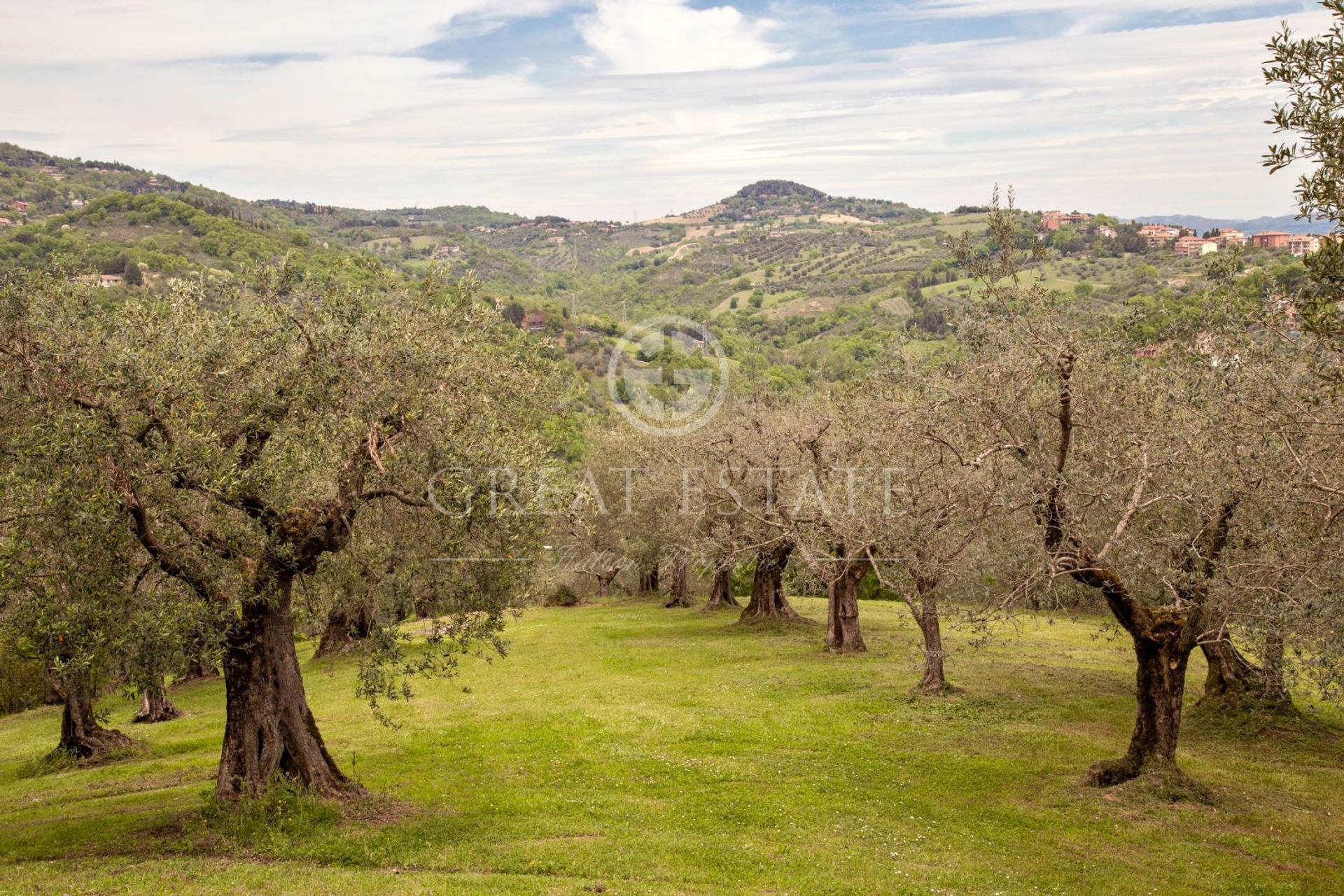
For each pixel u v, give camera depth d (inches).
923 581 1034.7
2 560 540.7
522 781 799.7
